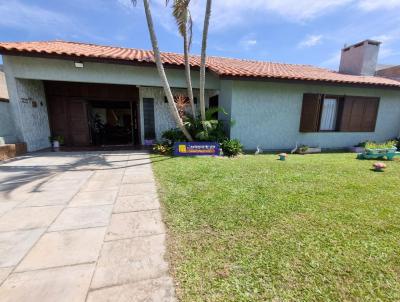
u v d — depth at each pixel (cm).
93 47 987
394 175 544
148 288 187
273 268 212
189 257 227
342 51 1353
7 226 288
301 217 317
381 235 272
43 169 573
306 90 946
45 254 231
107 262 219
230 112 880
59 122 977
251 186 450
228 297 178
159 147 847
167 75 892
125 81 848
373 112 1044
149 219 310
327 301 175
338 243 254
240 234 271
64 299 175
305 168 610
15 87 751
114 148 943
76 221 303
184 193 408
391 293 184
